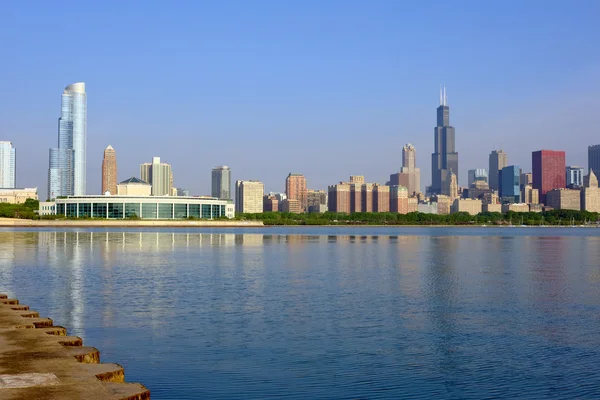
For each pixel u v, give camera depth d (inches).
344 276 3267.7
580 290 2682.1
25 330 1191.6
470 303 2287.2
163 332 1720.0
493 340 1646.2
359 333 1723.7
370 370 1349.7
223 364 1385.3
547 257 4881.9
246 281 3002.0
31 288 2674.7
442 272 3521.2
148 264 3978.8
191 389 1206.3
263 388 1217.4
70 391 757.9
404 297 2440.9
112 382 808.9
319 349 1529.3
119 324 1833.2
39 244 6264.8
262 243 7111.2
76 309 2108.8
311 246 6476.4
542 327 1822.1
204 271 3523.6
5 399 719.7
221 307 2164.1
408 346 1571.1
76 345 1091.9
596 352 1515.7
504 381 1280.8
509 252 5580.7
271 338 1649.9
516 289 2719.0
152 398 1152.2
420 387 1236.5
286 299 2368.4
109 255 4781.0
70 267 3700.8
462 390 1218.6
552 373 1337.4
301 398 1160.8
